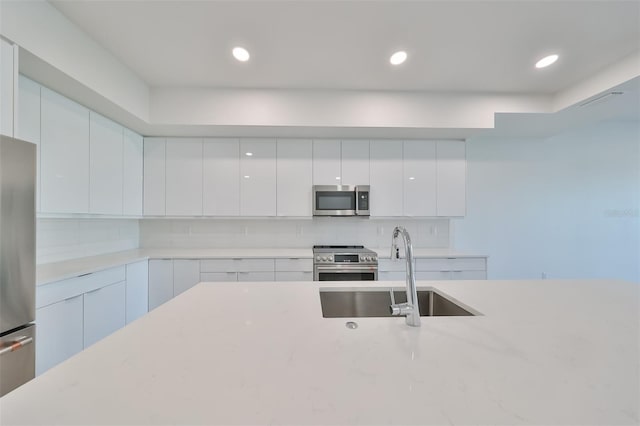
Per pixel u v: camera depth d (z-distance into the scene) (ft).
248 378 2.05
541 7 5.26
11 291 4.17
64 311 5.85
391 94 8.80
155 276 9.09
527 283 5.19
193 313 3.51
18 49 4.68
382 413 1.69
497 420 1.64
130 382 1.99
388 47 6.51
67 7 5.26
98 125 7.60
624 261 12.28
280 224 11.36
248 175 10.14
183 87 8.50
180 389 1.91
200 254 9.52
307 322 3.20
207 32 5.99
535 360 2.33
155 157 9.90
